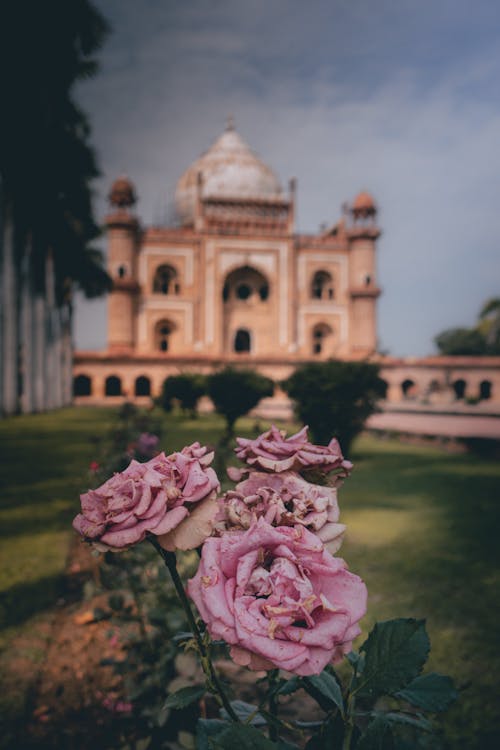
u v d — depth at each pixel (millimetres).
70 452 10625
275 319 39906
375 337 40531
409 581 3908
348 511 6109
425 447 12805
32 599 3590
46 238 21875
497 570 4078
